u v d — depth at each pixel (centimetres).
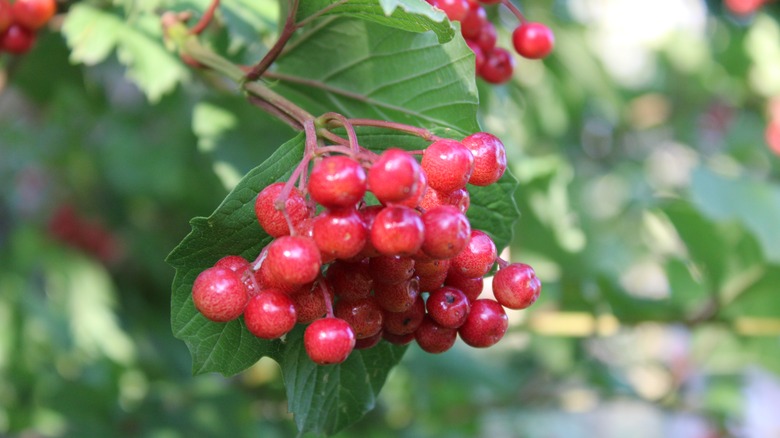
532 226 41
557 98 49
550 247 42
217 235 23
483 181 22
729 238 39
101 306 54
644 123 64
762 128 62
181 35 28
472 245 22
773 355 46
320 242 21
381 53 26
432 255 21
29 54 39
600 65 46
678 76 64
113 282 60
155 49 34
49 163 60
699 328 42
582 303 41
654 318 41
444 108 26
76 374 47
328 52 27
